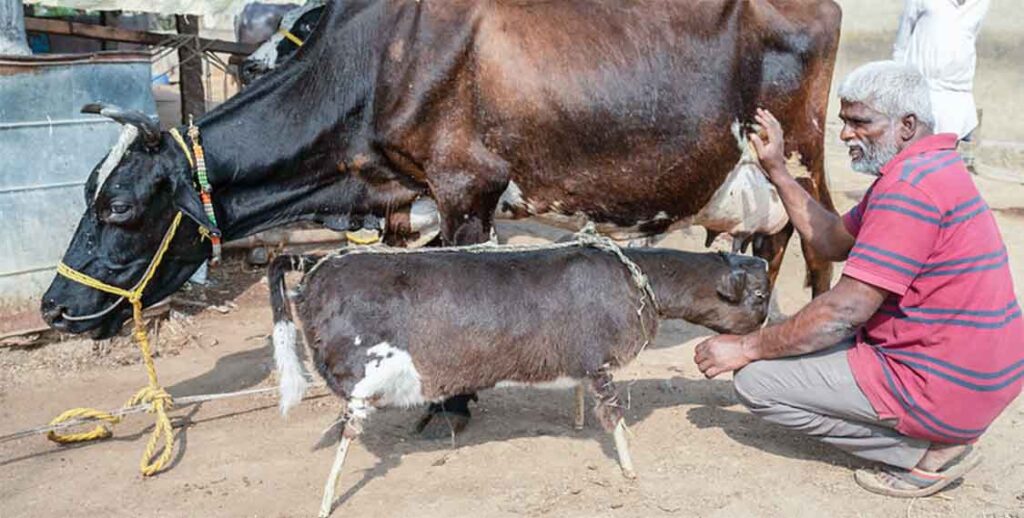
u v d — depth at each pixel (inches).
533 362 147.1
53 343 220.8
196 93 410.0
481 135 181.2
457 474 158.2
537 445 169.2
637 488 152.6
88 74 218.4
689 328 238.4
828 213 162.7
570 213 194.4
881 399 144.4
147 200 165.8
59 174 217.8
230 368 212.8
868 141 139.6
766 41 195.8
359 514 145.1
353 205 189.6
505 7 183.0
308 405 189.9
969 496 151.5
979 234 136.6
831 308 139.6
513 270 147.3
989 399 140.5
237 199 180.1
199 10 319.0
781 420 154.8
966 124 299.1
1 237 211.6
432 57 175.9
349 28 180.1
